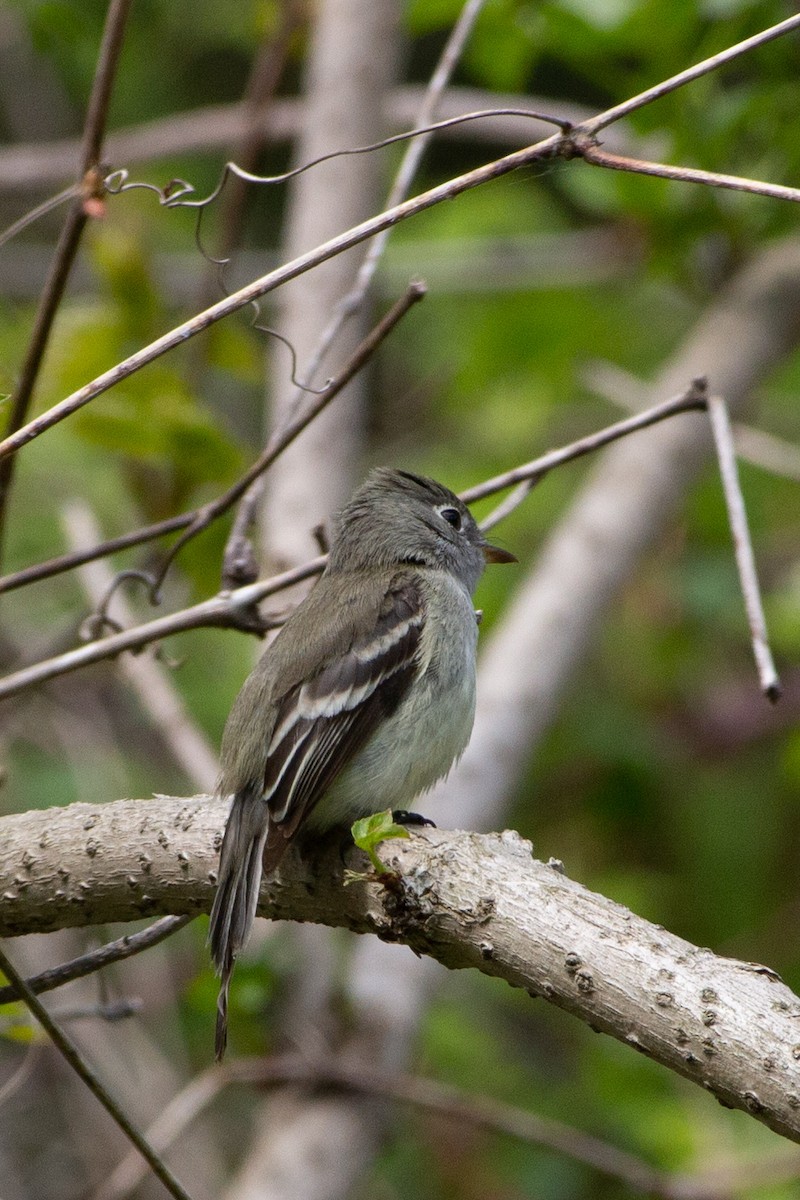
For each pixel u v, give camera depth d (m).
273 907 6.24
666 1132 10.46
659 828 14.05
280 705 7.21
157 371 9.57
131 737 13.88
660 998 4.72
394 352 16.59
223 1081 9.55
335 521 8.74
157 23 15.78
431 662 7.62
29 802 12.75
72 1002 12.10
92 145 7.29
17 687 7.33
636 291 15.71
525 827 14.21
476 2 8.66
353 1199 9.38
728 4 11.17
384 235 8.37
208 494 10.95
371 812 7.41
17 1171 12.46
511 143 15.80
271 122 13.66
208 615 7.59
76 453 12.69
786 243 13.19
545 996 5.05
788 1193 10.43
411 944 5.44
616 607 14.41
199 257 15.27
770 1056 4.48
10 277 15.82
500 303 15.23
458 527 8.96
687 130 11.45
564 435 15.90
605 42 11.53
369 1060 9.64
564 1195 11.94
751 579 6.96
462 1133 12.11
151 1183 11.92
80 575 11.08
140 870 6.25
